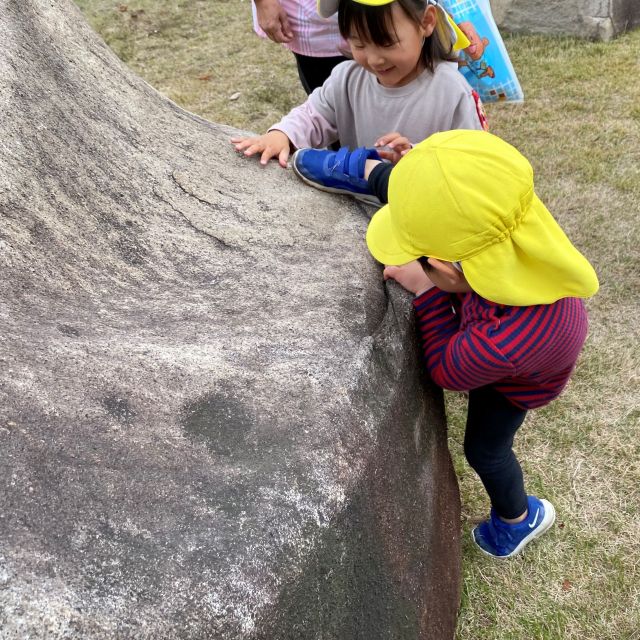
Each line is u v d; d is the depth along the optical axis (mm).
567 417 1997
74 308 1120
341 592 974
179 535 826
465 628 1554
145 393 982
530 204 1116
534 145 3291
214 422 978
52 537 766
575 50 4168
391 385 1213
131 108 1687
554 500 1792
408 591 1207
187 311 1208
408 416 1279
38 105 1384
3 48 1392
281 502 900
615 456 1881
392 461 1165
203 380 1032
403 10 1487
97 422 911
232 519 861
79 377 960
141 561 786
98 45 1805
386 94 1729
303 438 984
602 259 2533
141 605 754
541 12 4344
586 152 3186
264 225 1514
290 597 865
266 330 1172
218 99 4094
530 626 1548
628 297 2369
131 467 875
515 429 1444
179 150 1660
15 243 1143
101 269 1241
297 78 4281
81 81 1587
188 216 1465
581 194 2891
